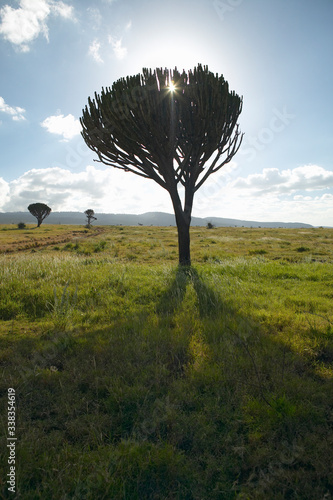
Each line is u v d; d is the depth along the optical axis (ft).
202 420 7.05
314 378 9.13
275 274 28.89
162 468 5.79
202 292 19.11
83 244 74.54
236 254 52.70
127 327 13.80
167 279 25.25
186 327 13.19
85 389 8.78
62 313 16.55
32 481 5.69
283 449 6.24
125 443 6.25
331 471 5.67
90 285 23.12
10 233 138.72
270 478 5.53
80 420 7.26
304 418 7.07
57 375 9.31
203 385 8.68
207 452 6.24
